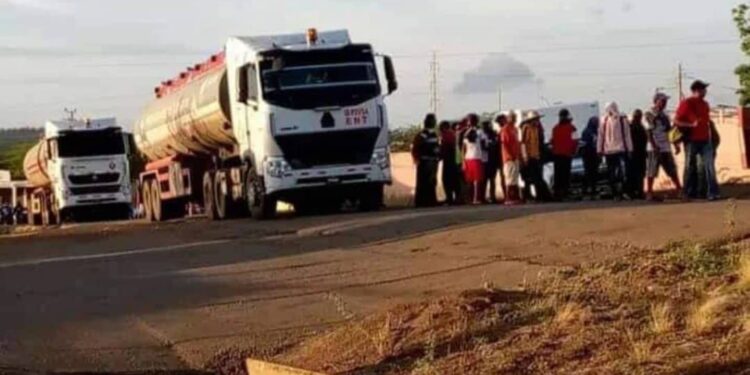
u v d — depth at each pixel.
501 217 19.16
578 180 28.36
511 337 10.05
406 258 16.17
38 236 28.91
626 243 14.73
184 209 35.56
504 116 26.50
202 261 17.94
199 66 30.75
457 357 9.83
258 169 25.75
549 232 16.67
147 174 36.69
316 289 14.35
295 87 25.23
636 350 9.04
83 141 42.56
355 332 11.27
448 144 26.94
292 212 27.88
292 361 10.95
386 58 25.78
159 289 15.38
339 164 25.39
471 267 14.65
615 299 10.73
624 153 23.83
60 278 17.25
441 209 23.17
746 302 9.95
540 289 11.74
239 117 27.00
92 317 13.70
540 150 26.03
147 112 35.81
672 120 24.59
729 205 17.17
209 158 31.70
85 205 42.44
